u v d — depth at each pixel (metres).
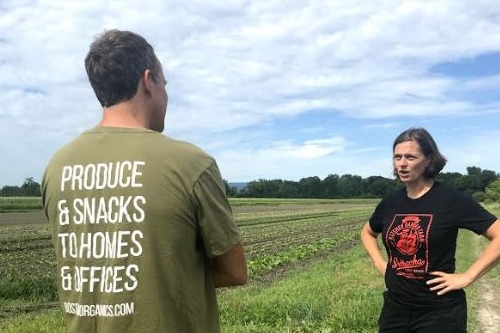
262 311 8.26
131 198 2.01
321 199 129.00
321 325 7.68
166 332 1.99
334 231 34.84
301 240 27.89
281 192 143.12
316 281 12.05
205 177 2.07
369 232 4.48
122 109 2.18
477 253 19.77
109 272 2.01
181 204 2.02
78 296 2.06
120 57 2.13
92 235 2.05
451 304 3.81
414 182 3.96
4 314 9.60
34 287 11.41
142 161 2.04
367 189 147.62
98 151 2.11
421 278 3.84
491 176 106.69
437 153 3.92
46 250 20.31
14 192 102.88
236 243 2.15
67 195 2.12
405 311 3.91
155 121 2.28
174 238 2.01
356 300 9.07
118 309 1.99
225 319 7.99
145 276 1.98
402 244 3.92
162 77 2.30
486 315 8.98
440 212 3.83
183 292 2.04
